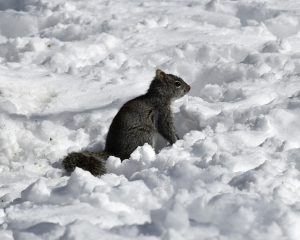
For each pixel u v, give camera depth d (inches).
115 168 437.7
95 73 639.8
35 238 277.0
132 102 508.4
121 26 764.0
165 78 508.4
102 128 525.3
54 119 553.0
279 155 392.5
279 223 280.1
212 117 494.6
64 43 730.8
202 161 380.8
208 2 816.9
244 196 305.6
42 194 348.2
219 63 609.3
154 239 270.8
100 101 579.8
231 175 346.0
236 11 794.8
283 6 791.1
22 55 709.3
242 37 690.8
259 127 450.9
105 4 871.1
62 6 872.9
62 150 506.3
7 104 569.3
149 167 417.4
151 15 798.5
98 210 313.3
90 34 762.8
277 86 542.3
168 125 510.3
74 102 585.3
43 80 629.6
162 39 714.2
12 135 508.1
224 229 280.8
